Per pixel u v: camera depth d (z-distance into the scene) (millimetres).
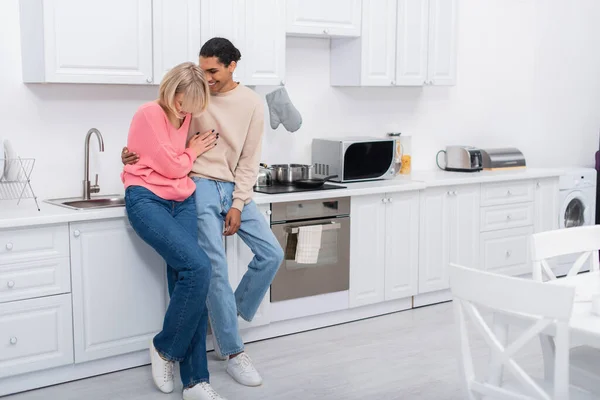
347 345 3939
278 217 3889
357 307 4398
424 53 4797
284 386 3367
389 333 4156
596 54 6191
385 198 4352
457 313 2127
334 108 4773
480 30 5500
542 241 2766
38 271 3197
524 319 2150
